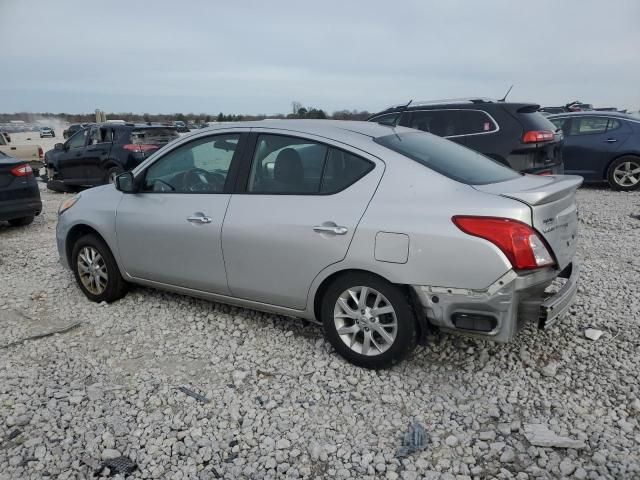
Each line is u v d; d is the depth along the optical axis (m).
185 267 4.24
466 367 3.59
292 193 3.70
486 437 2.86
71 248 5.17
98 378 3.59
